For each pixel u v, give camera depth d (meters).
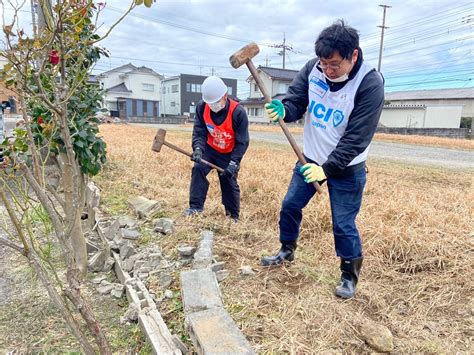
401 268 2.96
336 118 2.30
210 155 3.92
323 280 2.68
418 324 2.26
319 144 2.46
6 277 2.96
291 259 2.92
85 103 2.98
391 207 4.13
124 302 2.63
